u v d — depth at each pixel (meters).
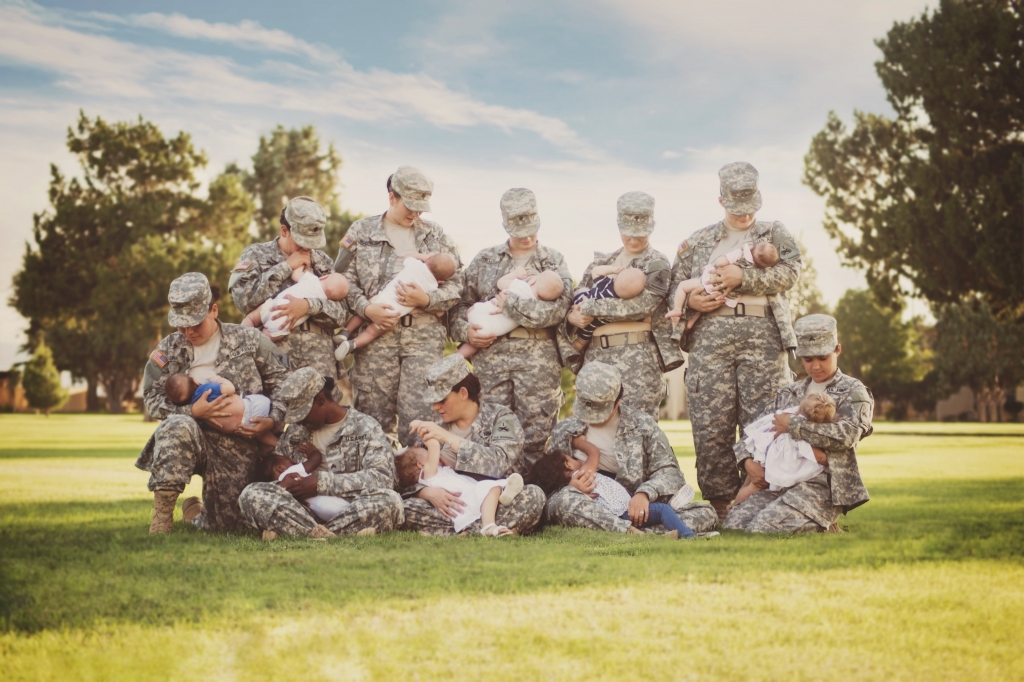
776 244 6.88
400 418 7.12
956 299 27.59
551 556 4.73
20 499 8.09
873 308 64.38
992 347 55.62
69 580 4.16
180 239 45.72
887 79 26.77
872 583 4.10
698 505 6.11
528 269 7.26
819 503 5.95
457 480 5.79
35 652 3.18
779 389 6.60
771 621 3.52
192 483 10.95
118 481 10.08
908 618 3.56
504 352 7.14
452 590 3.95
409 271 6.88
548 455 6.21
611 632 3.38
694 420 7.02
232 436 5.94
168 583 4.10
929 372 63.47
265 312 6.56
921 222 26.48
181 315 5.88
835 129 28.42
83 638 3.32
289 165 52.91
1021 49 23.62
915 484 10.34
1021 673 3.00
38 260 44.53
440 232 7.47
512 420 6.17
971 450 18.77
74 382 51.28
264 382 6.26
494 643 3.25
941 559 4.68
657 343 7.04
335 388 6.45
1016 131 24.88
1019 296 25.09
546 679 2.93
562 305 7.02
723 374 6.90
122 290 43.69
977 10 24.34
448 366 6.08
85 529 5.97
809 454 6.00
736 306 6.80
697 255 7.09
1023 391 60.56
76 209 44.50
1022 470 12.80
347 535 5.45
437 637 3.31
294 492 5.51
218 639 3.31
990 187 24.16
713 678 2.95
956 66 24.45
